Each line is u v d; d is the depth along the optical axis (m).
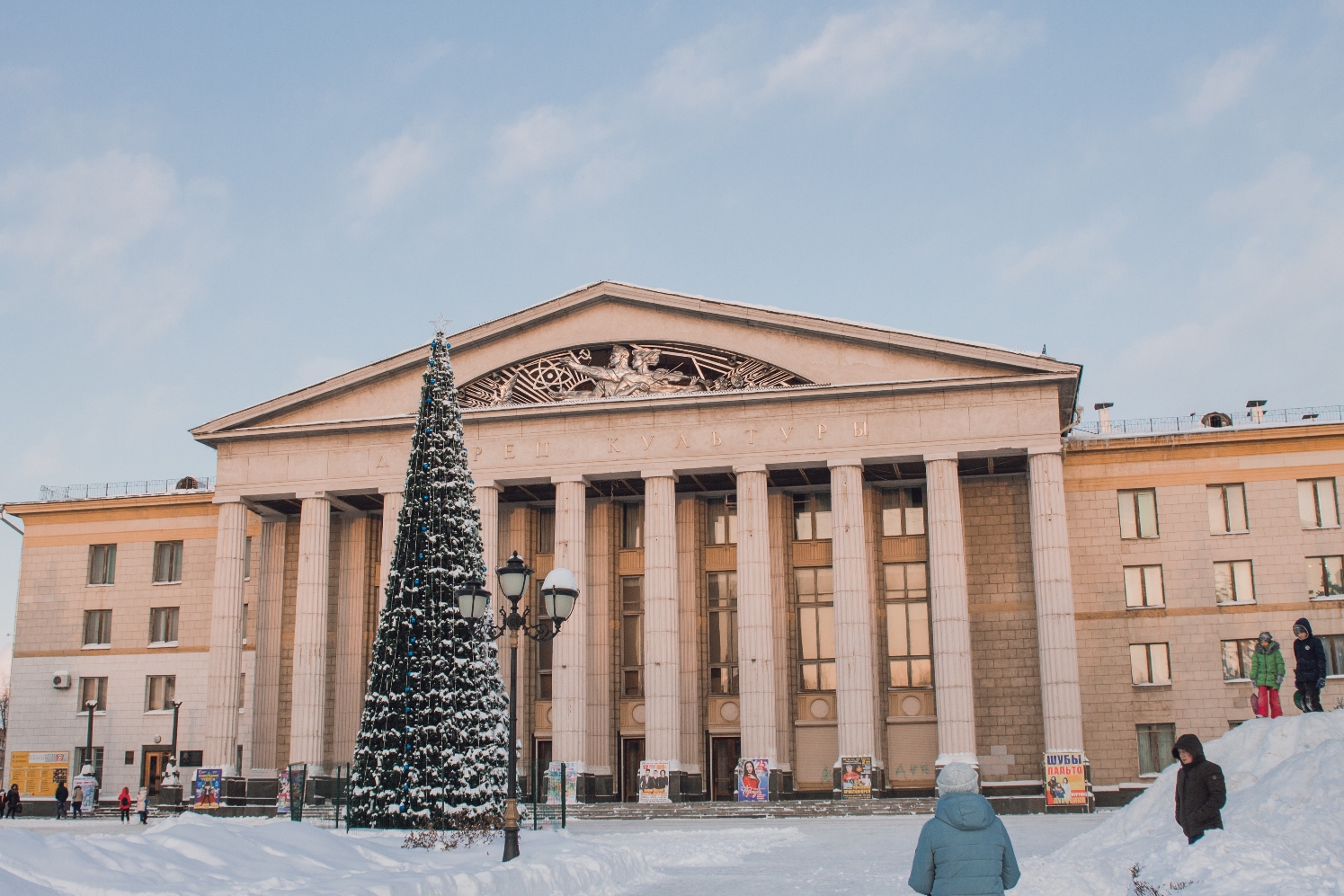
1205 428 53.72
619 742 54.50
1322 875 15.38
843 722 47.12
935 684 47.16
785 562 54.03
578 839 26.33
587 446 51.56
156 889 14.57
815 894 20.22
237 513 54.50
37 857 14.45
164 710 61.34
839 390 49.41
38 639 63.53
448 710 29.83
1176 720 50.97
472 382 53.88
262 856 18.17
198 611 61.88
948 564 47.53
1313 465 51.97
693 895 20.50
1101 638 52.00
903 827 37.41
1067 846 20.62
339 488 53.66
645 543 50.47
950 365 49.41
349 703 55.72
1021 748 50.62
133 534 63.59
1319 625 50.69
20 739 62.56
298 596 53.31
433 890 16.84
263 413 54.78
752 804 45.81
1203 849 16.34
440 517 31.39
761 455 49.94
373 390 54.56
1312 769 18.45
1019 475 52.91
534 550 56.88
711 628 54.84
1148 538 52.62
